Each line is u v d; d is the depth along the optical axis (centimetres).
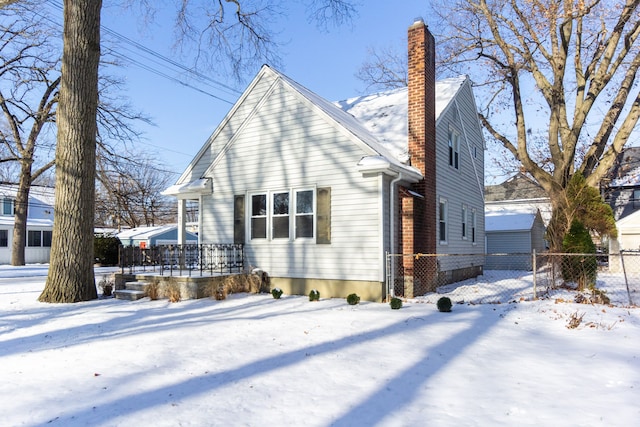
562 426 356
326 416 381
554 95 1528
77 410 400
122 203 3070
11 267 2769
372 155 1077
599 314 822
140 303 1061
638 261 2091
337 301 1060
